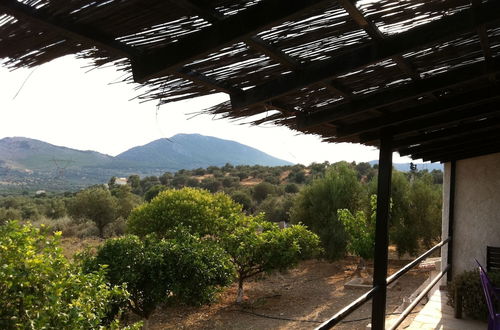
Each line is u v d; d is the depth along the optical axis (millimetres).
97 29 1131
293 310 10891
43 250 4141
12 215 29344
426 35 1437
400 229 16766
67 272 4230
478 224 5801
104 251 8781
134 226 14523
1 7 940
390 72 1902
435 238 17672
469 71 1922
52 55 1153
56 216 33188
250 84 1702
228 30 1182
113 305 7719
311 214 17984
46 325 3625
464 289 4559
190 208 14289
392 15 1324
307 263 17656
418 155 4914
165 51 1271
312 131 2750
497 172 5723
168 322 10031
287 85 1673
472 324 4383
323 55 1566
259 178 56250
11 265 3623
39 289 3824
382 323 2729
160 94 1472
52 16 1020
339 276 15148
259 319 10188
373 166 40688
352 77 1905
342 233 16688
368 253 14031
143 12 1081
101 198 27859
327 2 1091
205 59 1413
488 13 1335
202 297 9047
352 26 1387
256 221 13289
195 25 1191
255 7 1146
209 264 9297
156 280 8555
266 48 1395
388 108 2557
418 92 2051
